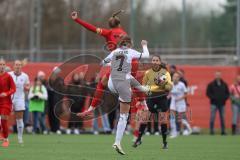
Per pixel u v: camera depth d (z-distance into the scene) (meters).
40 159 29.48
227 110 62.66
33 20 78.12
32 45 77.19
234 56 72.50
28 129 58.72
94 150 35.72
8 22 99.88
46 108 57.88
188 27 103.12
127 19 101.25
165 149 37.28
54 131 58.28
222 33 105.62
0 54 74.44
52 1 102.62
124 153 31.66
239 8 68.56
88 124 61.44
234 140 48.41
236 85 60.16
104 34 33.62
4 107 37.16
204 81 63.12
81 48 77.31
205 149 37.88
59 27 102.44
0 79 36.72
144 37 102.56
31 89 56.75
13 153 32.91
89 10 95.00
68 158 30.08
